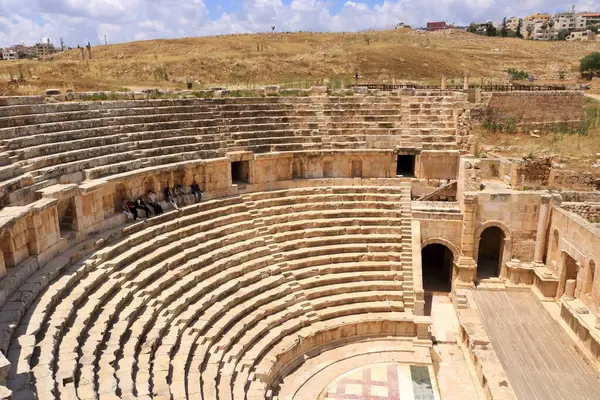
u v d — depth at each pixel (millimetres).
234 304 22156
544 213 28078
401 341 24297
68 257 18750
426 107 34688
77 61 64688
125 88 44062
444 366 22891
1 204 17312
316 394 20500
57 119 23922
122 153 24844
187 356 17391
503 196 28578
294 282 24828
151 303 19141
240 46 97250
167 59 72625
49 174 20641
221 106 31609
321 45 105750
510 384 19781
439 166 32562
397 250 27500
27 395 11133
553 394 19266
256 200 29344
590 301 23344
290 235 27266
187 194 27344
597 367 20656
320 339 23453
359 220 28922
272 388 20406
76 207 20375
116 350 15336
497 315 25500
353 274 26047
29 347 13180
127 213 23359
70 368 13055
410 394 20703
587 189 32531
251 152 29859
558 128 47688
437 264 34469
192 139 28781
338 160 32594
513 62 103000
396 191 31234
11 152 19891
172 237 23625
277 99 33812
